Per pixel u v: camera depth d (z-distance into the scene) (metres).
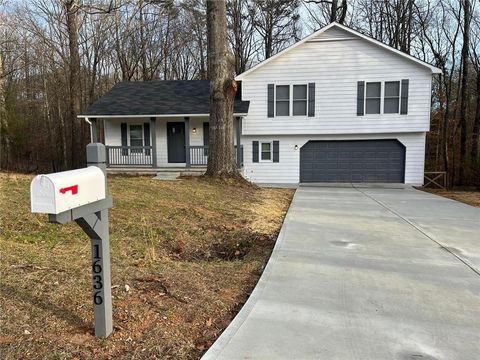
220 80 11.05
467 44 19.61
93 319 2.68
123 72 26.69
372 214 8.12
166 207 6.95
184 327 2.77
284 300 3.38
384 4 25.41
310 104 16.38
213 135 11.36
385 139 16.39
